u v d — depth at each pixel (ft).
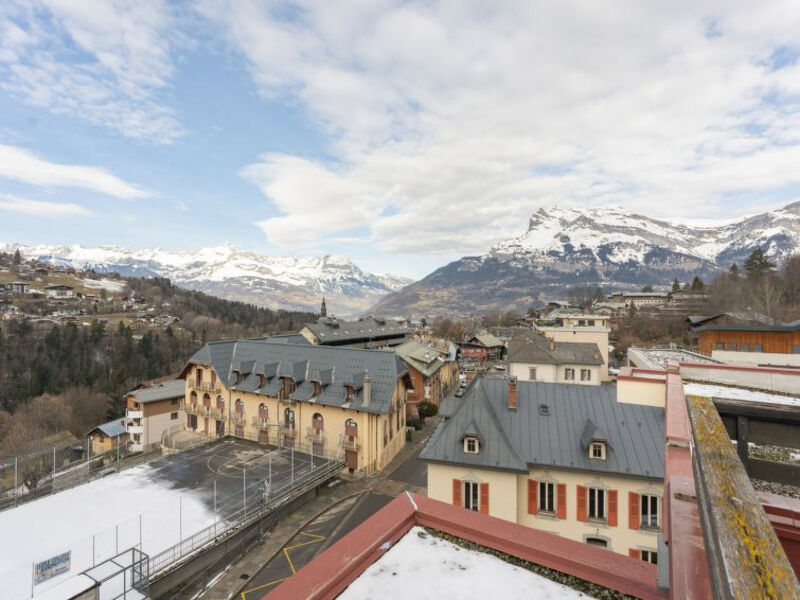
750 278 307.99
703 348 142.51
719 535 8.22
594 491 73.20
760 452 21.40
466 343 315.99
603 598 14.11
